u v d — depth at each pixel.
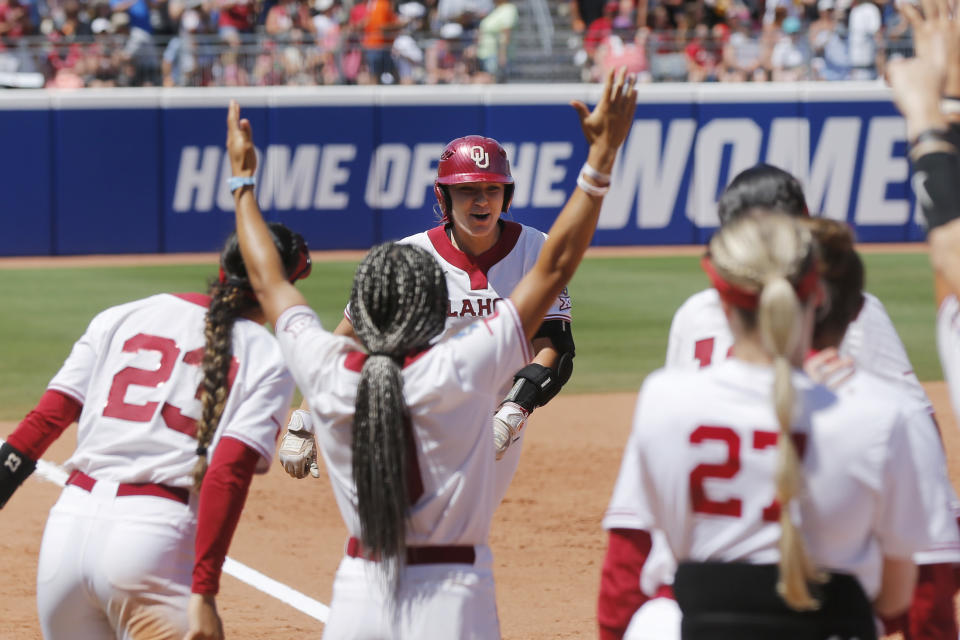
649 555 10.41
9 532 24.59
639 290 58.38
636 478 10.17
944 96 9.70
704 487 9.10
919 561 9.72
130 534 12.01
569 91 72.50
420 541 10.62
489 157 17.36
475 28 78.12
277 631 19.20
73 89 69.19
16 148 68.56
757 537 8.97
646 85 72.50
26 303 54.50
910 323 49.88
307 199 71.38
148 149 69.94
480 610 10.73
